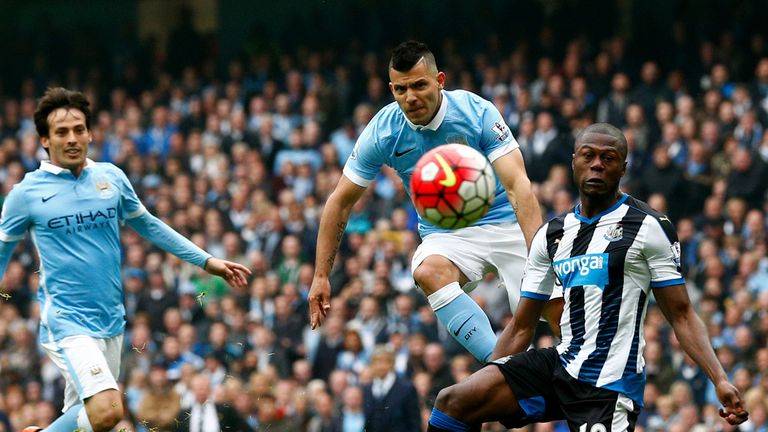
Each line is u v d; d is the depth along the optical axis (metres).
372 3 21.89
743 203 15.30
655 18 19.95
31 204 7.48
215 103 20.89
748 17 18.78
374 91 19.83
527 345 6.66
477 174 6.41
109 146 20.39
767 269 14.30
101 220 7.57
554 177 16.25
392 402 12.02
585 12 19.83
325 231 7.82
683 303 6.20
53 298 7.49
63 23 25.70
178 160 19.20
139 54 23.05
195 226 17.42
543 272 6.52
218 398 12.62
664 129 16.72
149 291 15.77
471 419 6.50
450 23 21.19
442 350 13.06
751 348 13.12
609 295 6.22
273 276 15.67
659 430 12.61
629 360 6.21
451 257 7.68
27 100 22.44
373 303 14.42
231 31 24.55
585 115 17.59
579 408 6.30
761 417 12.21
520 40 19.84
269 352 14.36
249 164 18.50
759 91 16.94
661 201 15.71
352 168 7.77
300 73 21.20
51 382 15.14
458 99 7.45
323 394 12.75
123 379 14.18
